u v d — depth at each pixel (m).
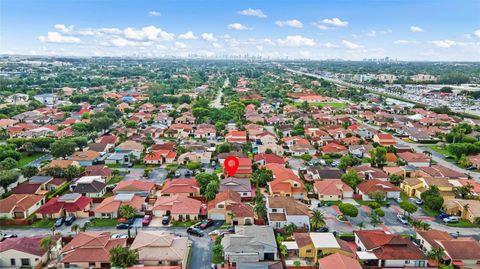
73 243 75.81
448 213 99.00
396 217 97.00
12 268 71.88
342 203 98.25
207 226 90.31
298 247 76.50
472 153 150.38
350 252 74.69
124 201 96.88
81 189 106.44
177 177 124.88
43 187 111.31
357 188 112.94
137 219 93.62
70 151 138.50
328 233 81.31
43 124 198.50
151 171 131.62
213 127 189.50
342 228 89.19
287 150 158.50
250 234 80.44
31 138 156.25
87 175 120.31
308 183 119.19
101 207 95.06
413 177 124.00
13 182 109.75
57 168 119.38
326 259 70.19
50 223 91.19
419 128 198.75
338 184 111.19
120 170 131.88
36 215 93.19
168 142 163.00
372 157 140.12
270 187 110.12
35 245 75.19
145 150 154.50
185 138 180.12
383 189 108.81
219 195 100.50
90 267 71.56
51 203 95.81
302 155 145.75
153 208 95.44
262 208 93.12
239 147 158.62
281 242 79.44
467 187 106.94
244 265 69.81
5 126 188.75
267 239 78.50
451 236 83.75
